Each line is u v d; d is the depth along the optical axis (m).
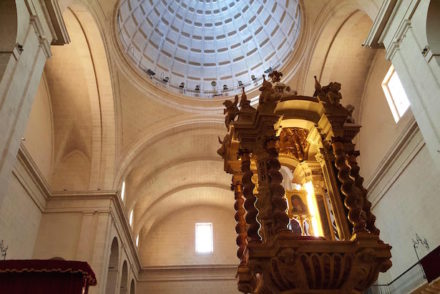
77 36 13.84
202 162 21.44
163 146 18.83
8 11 7.85
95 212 15.16
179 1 19.64
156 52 18.84
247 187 6.28
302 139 7.50
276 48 18.48
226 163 7.68
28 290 7.21
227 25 20.23
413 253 11.75
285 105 6.93
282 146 7.50
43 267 7.35
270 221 5.66
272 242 5.27
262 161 6.40
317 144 7.22
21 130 7.91
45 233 14.60
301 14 15.12
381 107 13.84
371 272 5.36
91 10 12.94
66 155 16.41
